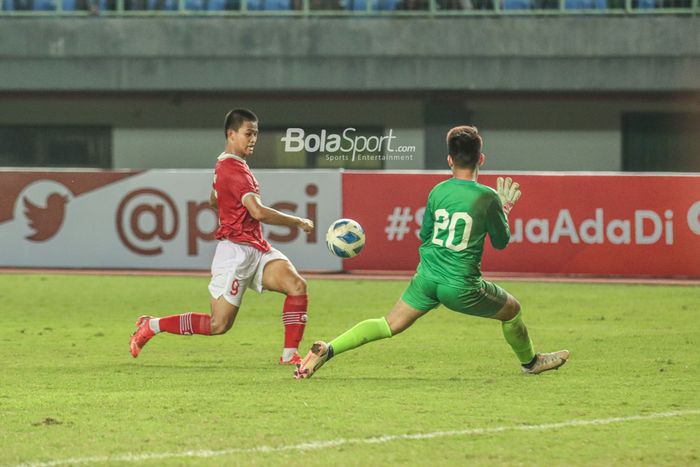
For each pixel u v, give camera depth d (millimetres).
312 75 73812
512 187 23141
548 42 73000
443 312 37344
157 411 20422
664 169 75375
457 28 73188
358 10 73688
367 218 49906
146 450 17359
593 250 48469
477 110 75250
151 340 31156
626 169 75312
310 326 34625
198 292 43781
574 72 73062
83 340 31297
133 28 74438
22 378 24531
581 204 48438
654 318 36375
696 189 47875
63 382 23938
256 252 25312
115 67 74625
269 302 40656
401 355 28109
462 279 22406
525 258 48781
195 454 17109
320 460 16766
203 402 21297
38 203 51406
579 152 75250
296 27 73688
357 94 74625
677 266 48062
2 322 35438
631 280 47875
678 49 72562
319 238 50031
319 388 22938
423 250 22891
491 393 22406
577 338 31609
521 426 19172
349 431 18719
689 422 19594
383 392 22469
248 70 74188
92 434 18484
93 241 51219
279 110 75562
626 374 25031
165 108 76875
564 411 20547
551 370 25531
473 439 18188
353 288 45219
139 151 77312
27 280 47812
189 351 29000
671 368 26000
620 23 72688
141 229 50938
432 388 23031
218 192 24922
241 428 18922
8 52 74812
